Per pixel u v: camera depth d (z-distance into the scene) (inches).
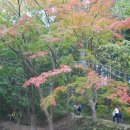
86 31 642.8
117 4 721.6
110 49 675.4
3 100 1245.1
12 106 1267.2
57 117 1170.0
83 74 722.2
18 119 1237.7
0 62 853.8
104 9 657.0
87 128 919.7
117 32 696.4
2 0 752.3
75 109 1105.4
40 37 696.4
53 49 737.6
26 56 769.6
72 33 650.8
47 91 919.7
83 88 617.9
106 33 653.9
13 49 754.2
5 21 725.9
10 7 759.1
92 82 597.3
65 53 760.3
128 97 576.7
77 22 622.8
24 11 759.1
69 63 706.8
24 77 922.1
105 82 612.4
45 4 699.4
